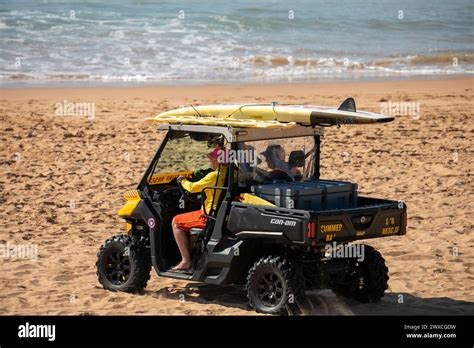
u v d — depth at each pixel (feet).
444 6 184.34
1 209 44.93
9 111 78.59
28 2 161.27
